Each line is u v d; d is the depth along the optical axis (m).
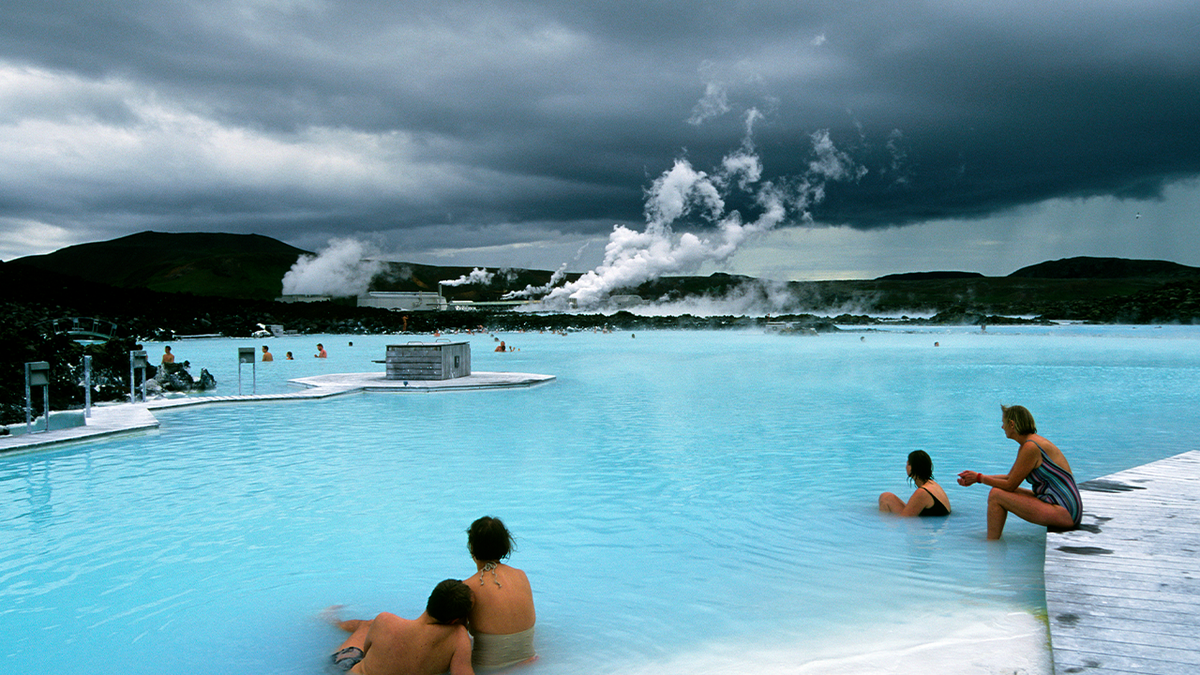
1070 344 44.25
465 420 14.47
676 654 4.24
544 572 5.77
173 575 5.77
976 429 13.12
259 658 4.32
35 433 12.14
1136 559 5.16
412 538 6.74
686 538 6.65
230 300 70.19
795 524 7.05
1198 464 8.58
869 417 14.70
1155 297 82.31
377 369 28.97
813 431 12.96
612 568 5.85
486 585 4.21
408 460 10.45
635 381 23.05
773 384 21.98
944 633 4.40
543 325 81.50
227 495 8.41
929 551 6.10
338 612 5.03
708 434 12.70
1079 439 11.77
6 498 8.28
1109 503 6.77
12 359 15.84
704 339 57.44
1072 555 5.27
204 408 16.36
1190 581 4.72
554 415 15.23
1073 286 171.12
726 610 4.91
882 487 8.67
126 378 20.12
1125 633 3.95
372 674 3.95
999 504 6.26
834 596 5.12
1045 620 4.57
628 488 8.70
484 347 47.62
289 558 6.18
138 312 55.03
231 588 5.47
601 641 4.45
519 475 9.47
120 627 4.78
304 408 16.39
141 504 7.99
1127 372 25.31
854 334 62.00
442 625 3.93
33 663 4.26
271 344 50.72
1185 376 23.73
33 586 5.52
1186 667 3.54
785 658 4.12
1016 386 20.86
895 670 3.87
